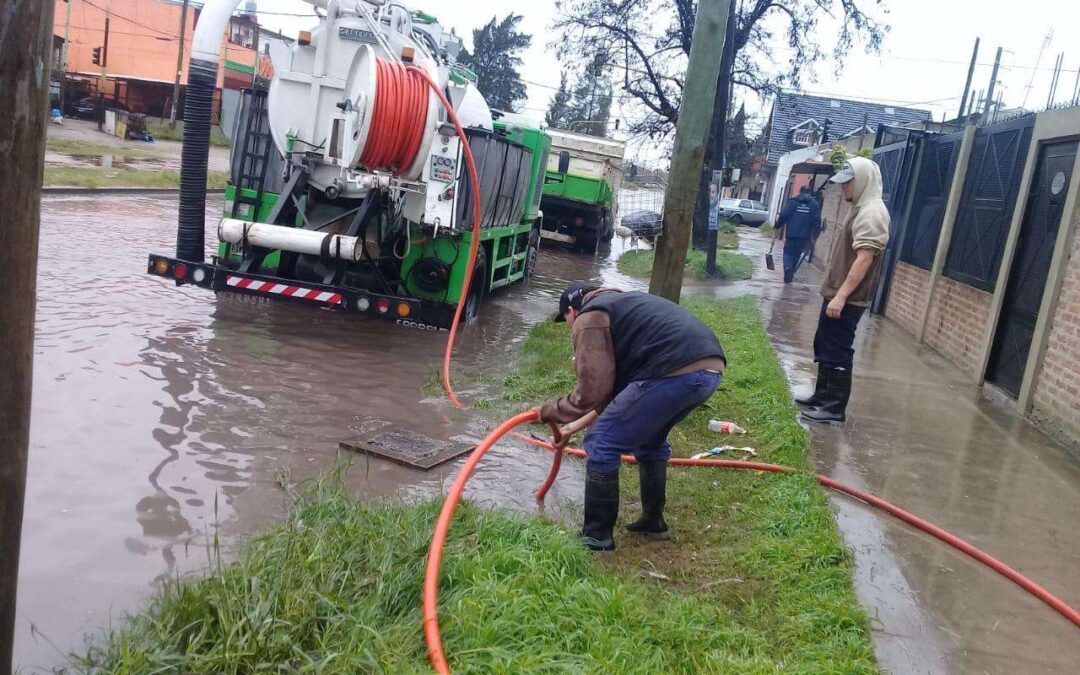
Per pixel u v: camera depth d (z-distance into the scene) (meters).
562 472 5.59
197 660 2.87
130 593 3.58
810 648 3.45
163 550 3.96
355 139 8.08
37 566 3.71
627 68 27.64
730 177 22.52
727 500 5.14
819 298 15.91
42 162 2.32
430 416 6.47
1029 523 5.11
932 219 11.70
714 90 6.73
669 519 4.86
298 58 8.76
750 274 18.80
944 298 10.37
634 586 3.79
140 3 51.38
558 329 10.12
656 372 4.21
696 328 4.30
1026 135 8.69
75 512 4.23
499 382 7.64
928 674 3.39
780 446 5.93
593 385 4.19
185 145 8.33
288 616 3.11
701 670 3.20
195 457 5.09
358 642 3.04
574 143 20.89
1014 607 4.05
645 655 3.21
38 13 2.21
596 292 4.48
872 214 6.44
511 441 6.10
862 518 4.98
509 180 10.58
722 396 7.42
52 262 10.24
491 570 3.59
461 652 3.03
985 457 6.29
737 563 4.31
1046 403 7.15
